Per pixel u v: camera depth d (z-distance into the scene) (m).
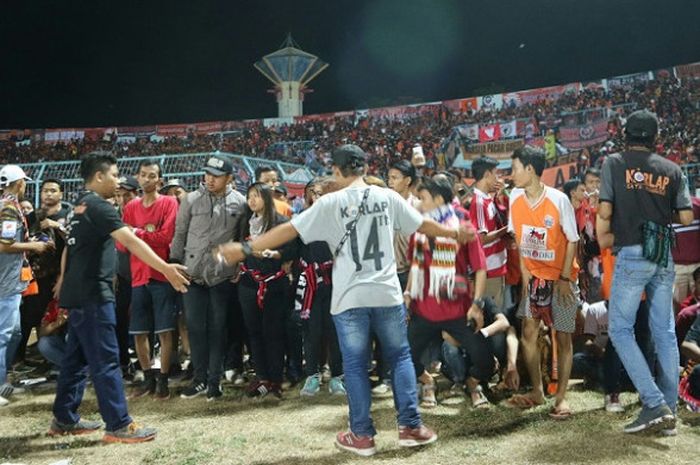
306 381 5.29
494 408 4.59
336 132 25.45
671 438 3.80
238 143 25.97
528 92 22.77
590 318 5.33
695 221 5.55
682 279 5.64
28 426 4.41
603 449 3.61
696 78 20.50
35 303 6.49
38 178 13.97
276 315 5.14
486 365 4.29
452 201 4.21
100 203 3.91
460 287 4.13
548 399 4.77
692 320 5.09
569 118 21.75
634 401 4.63
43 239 6.27
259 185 5.13
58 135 26.34
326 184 5.31
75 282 3.90
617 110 21.19
